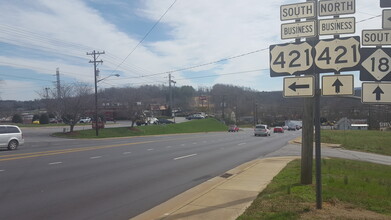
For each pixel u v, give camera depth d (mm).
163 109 110000
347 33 6895
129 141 33312
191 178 12023
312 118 9406
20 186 9922
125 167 14242
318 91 7020
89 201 8406
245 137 45250
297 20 7266
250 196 8484
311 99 9414
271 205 7180
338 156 21969
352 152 27156
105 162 15664
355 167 14492
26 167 13508
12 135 21891
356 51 6812
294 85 7164
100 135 43750
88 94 47156
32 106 120625
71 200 8453
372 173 12547
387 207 7031
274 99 128125
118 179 11430
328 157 19625
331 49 6984
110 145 26641
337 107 70875
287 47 7324
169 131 60219
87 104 44281
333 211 6668
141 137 44062
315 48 7102
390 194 8266
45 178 11219
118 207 7941
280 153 22391
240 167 15211
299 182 9711
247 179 11008
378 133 56656
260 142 34438
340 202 7379
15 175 11672
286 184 9539
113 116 83000
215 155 20406
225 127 89812
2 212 7336
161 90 134250
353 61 6832
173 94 145750
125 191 9641
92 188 9891
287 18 7332
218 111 133500
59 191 9375
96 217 7141
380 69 6688
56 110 43531
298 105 101312
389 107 55031
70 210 7602
